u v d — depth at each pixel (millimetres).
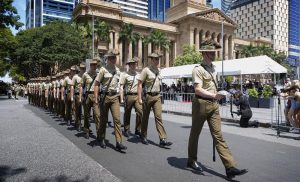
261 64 21000
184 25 75938
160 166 5570
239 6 146500
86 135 8492
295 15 141750
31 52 43625
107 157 6281
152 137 8727
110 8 62688
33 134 9023
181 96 17656
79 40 44375
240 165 5703
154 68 7414
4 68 49000
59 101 13188
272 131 10281
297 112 9453
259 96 22016
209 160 6016
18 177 4926
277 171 5309
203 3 84938
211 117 4883
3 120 12570
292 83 9562
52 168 5430
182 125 11570
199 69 4898
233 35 82312
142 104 7680
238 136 9102
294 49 141375
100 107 7191
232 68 23094
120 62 64312
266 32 134375
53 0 137375
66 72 11305
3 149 6914
